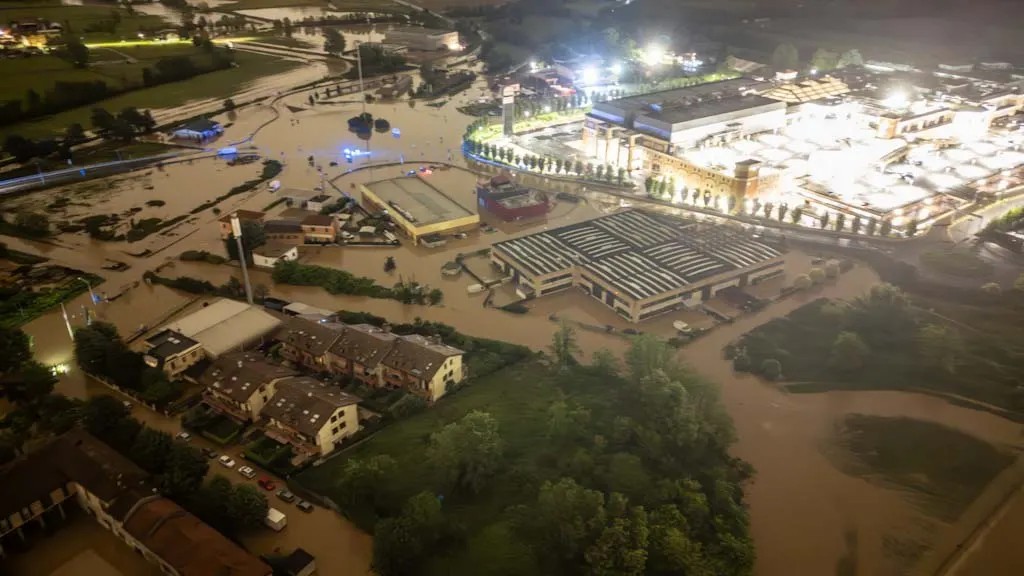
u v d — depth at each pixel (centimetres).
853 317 16812
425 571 10412
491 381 14975
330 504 11744
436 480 11981
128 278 19500
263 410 13212
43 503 11106
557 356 15675
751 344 16425
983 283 18875
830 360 15562
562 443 12800
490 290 19050
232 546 10244
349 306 18175
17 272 19538
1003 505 12069
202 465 11831
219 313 16400
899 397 14650
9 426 13250
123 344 15212
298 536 11231
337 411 12769
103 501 10906
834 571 10919
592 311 18075
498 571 10394
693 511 10994
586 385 14688
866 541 11438
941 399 14525
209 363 15150
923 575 10862
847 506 12100
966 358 15550
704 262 19138
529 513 11275
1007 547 11300
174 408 14062
